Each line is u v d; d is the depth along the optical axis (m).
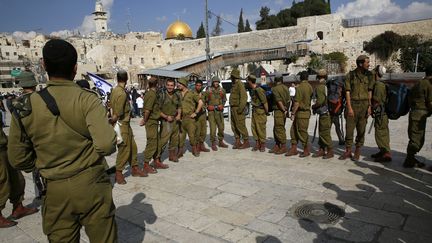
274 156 7.22
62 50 2.12
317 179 5.44
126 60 74.81
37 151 2.15
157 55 80.12
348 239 3.47
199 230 3.87
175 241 3.65
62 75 2.16
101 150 2.09
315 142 8.45
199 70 33.25
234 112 8.06
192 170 6.45
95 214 2.25
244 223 3.99
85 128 2.13
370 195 4.62
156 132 6.34
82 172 2.16
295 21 74.75
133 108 18.53
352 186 5.01
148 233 3.87
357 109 6.16
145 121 6.20
